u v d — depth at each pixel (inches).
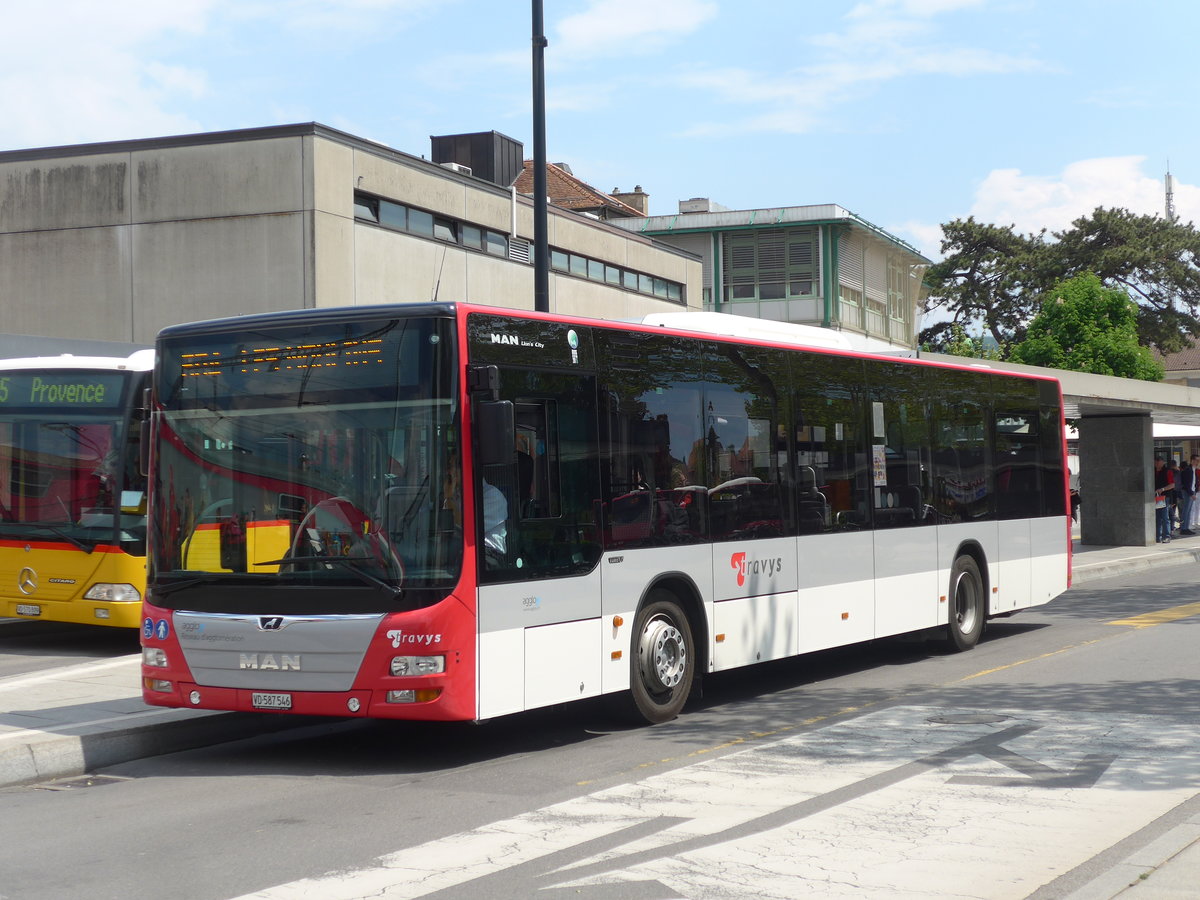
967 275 2970.0
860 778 322.0
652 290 1641.2
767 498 465.4
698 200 2444.6
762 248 2076.8
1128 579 964.6
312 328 358.6
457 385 344.2
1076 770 326.0
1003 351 2891.2
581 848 261.6
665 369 421.7
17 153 1147.3
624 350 404.8
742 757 353.1
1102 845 258.8
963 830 271.1
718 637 436.8
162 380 378.6
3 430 607.5
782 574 469.7
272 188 1074.7
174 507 371.2
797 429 484.4
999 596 616.4
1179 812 283.7
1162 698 434.0
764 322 507.8
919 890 230.2
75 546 584.1
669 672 414.9
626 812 292.5
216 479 365.7
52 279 1141.1
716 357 446.3
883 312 2306.8
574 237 1449.3
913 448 556.4
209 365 372.2
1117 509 1252.5
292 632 346.3
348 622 340.2
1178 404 1232.8
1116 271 2869.1
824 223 2033.7
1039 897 225.6
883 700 451.8
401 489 343.0
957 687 475.2
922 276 2568.9
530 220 1363.2
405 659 335.9
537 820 286.7
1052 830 270.7
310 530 350.9
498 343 358.0
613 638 393.1
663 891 231.1
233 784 337.1
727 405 449.4
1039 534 653.3
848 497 511.2
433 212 1214.3
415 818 292.2
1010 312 2913.4
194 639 361.4
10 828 291.0
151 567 374.0
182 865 255.9
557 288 1416.1
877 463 531.2
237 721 405.1
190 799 319.0
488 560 348.8
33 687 448.5
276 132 1073.5
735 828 275.1
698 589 429.4
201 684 361.1
